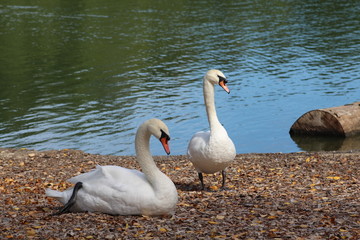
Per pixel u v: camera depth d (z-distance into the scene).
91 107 22.25
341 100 22.77
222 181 10.97
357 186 10.39
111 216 8.01
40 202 9.41
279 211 8.38
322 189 10.21
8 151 15.27
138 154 8.01
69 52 33.94
